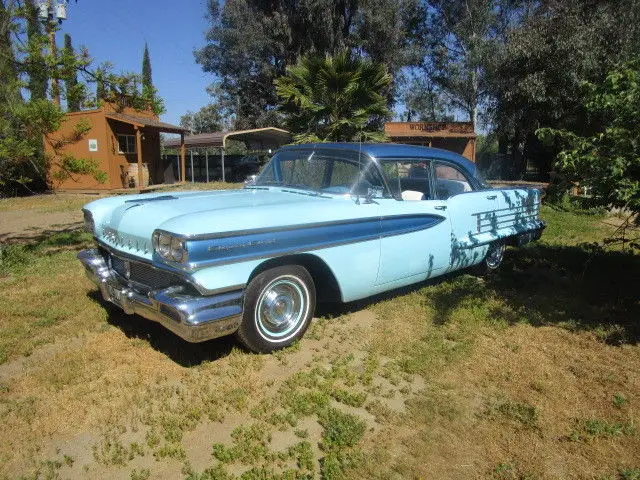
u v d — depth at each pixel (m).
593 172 4.49
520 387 3.54
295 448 2.86
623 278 5.92
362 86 13.77
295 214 3.97
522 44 18.97
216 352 4.02
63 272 6.25
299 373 3.63
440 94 33.59
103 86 7.67
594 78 17.17
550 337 4.32
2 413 3.21
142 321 4.64
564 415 3.20
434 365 3.80
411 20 31.19
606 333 4.30
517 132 22.27
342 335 4.36
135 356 3.96
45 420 3.14
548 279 5.96
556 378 3.65
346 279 4.36
